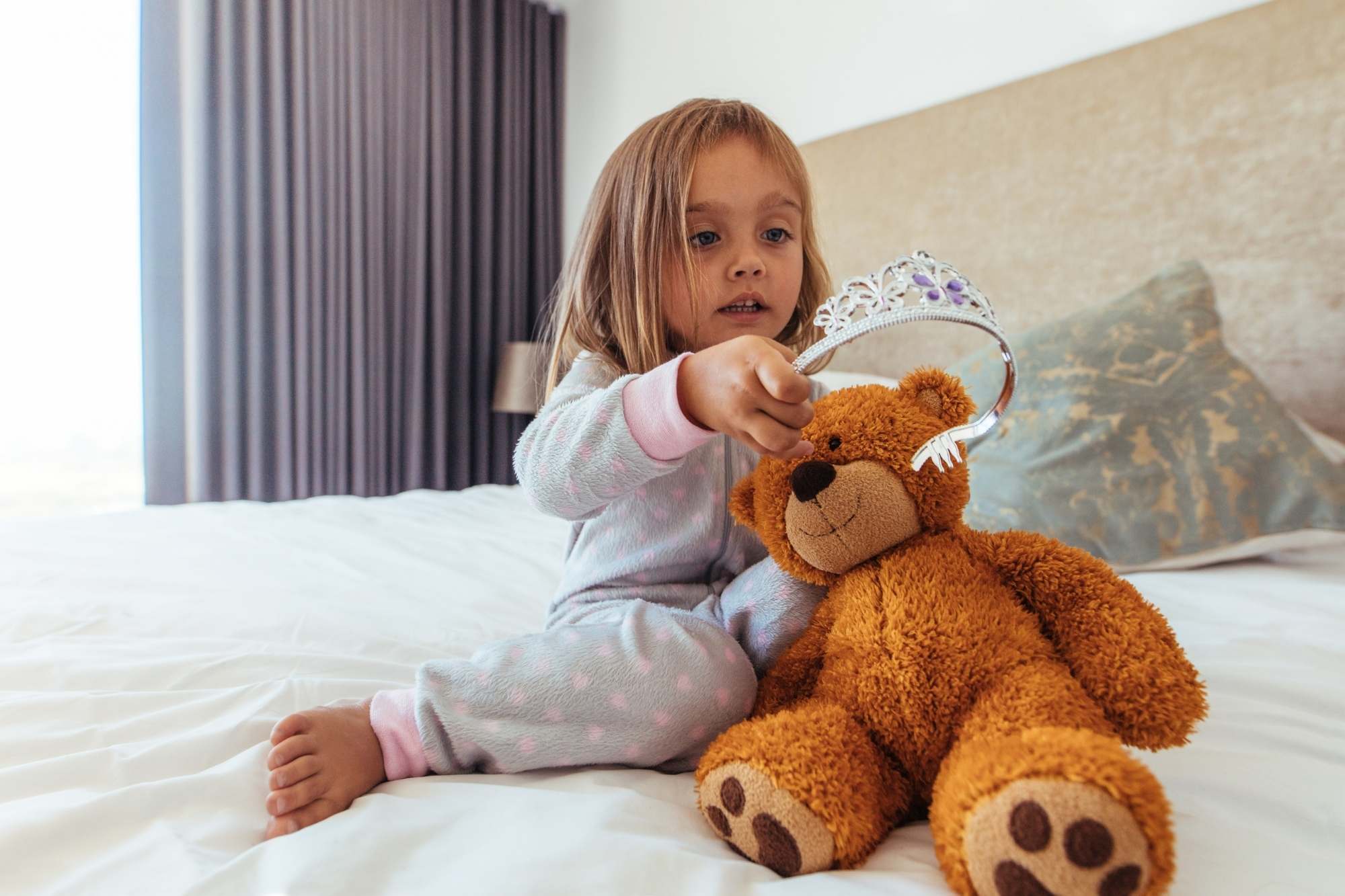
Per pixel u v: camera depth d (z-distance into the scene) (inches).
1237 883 16.0
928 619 19.3
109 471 95.5
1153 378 47.8
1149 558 43.2
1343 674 27.0
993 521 45.6
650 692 21.3
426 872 16.0
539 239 126.1
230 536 51.4
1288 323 55.7
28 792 19.6
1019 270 70.2
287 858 16.1
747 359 19.0
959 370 56.4
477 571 44.7
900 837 18.9
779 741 17.6
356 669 28.2
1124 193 63.7
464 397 118.3
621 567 28.0
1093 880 13.1
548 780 21.3
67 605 34.8
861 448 21.3
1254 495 43.3
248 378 98.7
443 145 115.0
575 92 126.0
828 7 86.4
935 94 76.9
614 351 31.9
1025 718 16.7
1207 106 59.3
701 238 30.0
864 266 83.0
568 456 22.9
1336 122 53.7
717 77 100.2
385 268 111.1
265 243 100.0
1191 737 22.5
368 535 53.4
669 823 18.6
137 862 16.7
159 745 21.7
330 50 103.3
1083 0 66.4
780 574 24.0
